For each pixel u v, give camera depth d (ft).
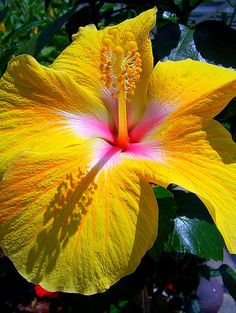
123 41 0.68
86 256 0.52
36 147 0.60
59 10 1.59
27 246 0.53
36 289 1.15
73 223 0.53
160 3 0.85
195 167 0.56
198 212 0.76
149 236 0.51
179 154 0.59
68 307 1.19
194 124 0.60
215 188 0.54
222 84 0.61
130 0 0.86
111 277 0.51
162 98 0.67
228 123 0.91
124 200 0.54
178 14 0.86
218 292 1.32
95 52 0.70
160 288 1.10
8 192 0.53
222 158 0.56
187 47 0.74
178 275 1.12
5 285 1.24
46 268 0.52
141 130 0.67
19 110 0.61
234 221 0.52
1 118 0.60
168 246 0.73
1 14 0.96
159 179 0.54
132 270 0.51
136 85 0.68
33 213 0.54
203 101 0.61
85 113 0.67
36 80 0.62
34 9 1.49
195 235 0.74
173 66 0.68
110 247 0.51
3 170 0.58
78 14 0.93
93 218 0.53
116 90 0.70
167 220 0.67
